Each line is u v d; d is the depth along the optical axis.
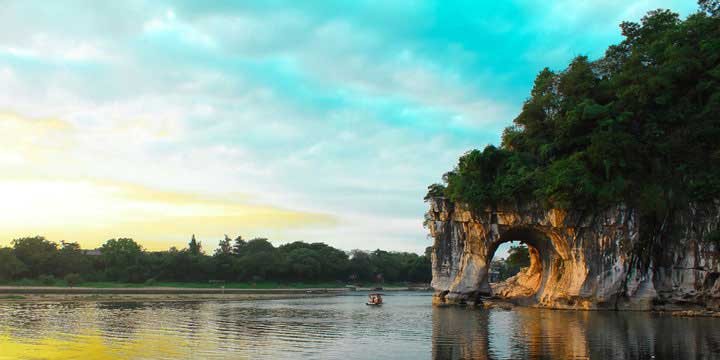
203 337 39.94
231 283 148.75
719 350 32.16
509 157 71.12
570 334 40.03
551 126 75.19
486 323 49.28
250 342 37.34
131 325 48.16
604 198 61.69
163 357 30.98
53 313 60.75
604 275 62.66
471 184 71.38
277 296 116.25
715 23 67.00
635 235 62.25
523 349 33.25
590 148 62.69
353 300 100.62
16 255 122.06
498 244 74.88
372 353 32.47
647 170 64.25
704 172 61.28
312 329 45.66
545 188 63.78
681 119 64.38
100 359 30.28
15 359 30.23
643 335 39.06
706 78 64.25
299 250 169.12
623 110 66.50
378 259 188.75
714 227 59.38
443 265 78.38
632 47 74.81
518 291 81.62
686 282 60.91
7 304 75.69
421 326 47.50
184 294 112.94
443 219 77.88
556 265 69.44
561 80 74.81
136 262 139.50
